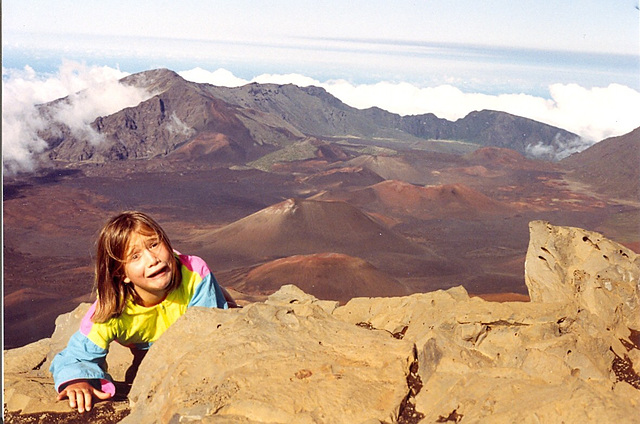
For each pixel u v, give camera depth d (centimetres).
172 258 233
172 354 218
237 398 176
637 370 227
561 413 155
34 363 296
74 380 227
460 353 216
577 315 253
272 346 209
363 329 225
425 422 171
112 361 285
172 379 195
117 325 238
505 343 231
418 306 284
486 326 237
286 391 179
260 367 194
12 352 305
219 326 229
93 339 235
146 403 203
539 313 245
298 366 194
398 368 196
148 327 247
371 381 188
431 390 190
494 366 213
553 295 290
